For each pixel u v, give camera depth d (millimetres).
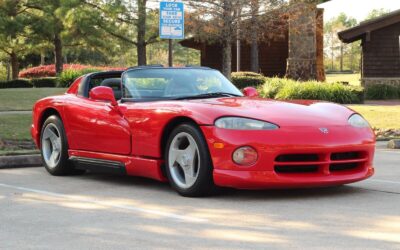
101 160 6953
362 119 6207
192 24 22031
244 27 22484
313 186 5727
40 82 33531
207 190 5840
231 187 5762
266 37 28188
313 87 20594
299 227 4680
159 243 4277
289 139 5578
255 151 5547
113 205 5684
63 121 7469
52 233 4629
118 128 6645
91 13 30016
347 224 4762
